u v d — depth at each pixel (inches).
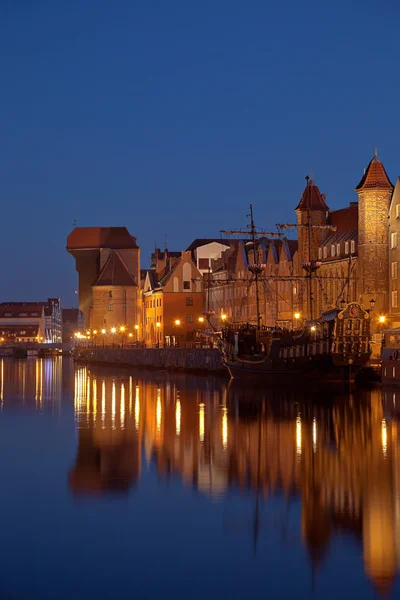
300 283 4485.7
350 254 4128.9
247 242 6717.5
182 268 6328.7
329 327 3144.7
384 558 997.2
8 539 1079.0
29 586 932.0
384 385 3085.6
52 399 3053.6
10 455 1664.6
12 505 1238.9
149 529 1115.3
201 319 5531.5
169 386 3639.3
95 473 1466.5
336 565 978.1
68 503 1248.8
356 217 4608.8
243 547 1042.1
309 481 1384.1
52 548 1044.5
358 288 4072.3
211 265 6776.6
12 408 2682.1
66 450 1723.7
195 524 1134.4
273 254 5290.4
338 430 1962.4
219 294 6102.4
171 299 6294.3
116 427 2107.5
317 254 4798.2
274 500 1256.2
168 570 972.6
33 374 5295.3
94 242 7608.3
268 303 5196.9
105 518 1168.2
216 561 997.2
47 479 1418.6
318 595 900.6
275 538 1072.8
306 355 3297.2
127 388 3590.1
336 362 3129.9
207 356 4584.2
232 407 2561.5
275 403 2645.2
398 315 3855.8
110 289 7180.1
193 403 2738.7
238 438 1866.4
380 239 3951.8
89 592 916.0
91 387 3730.3
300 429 1996.8
